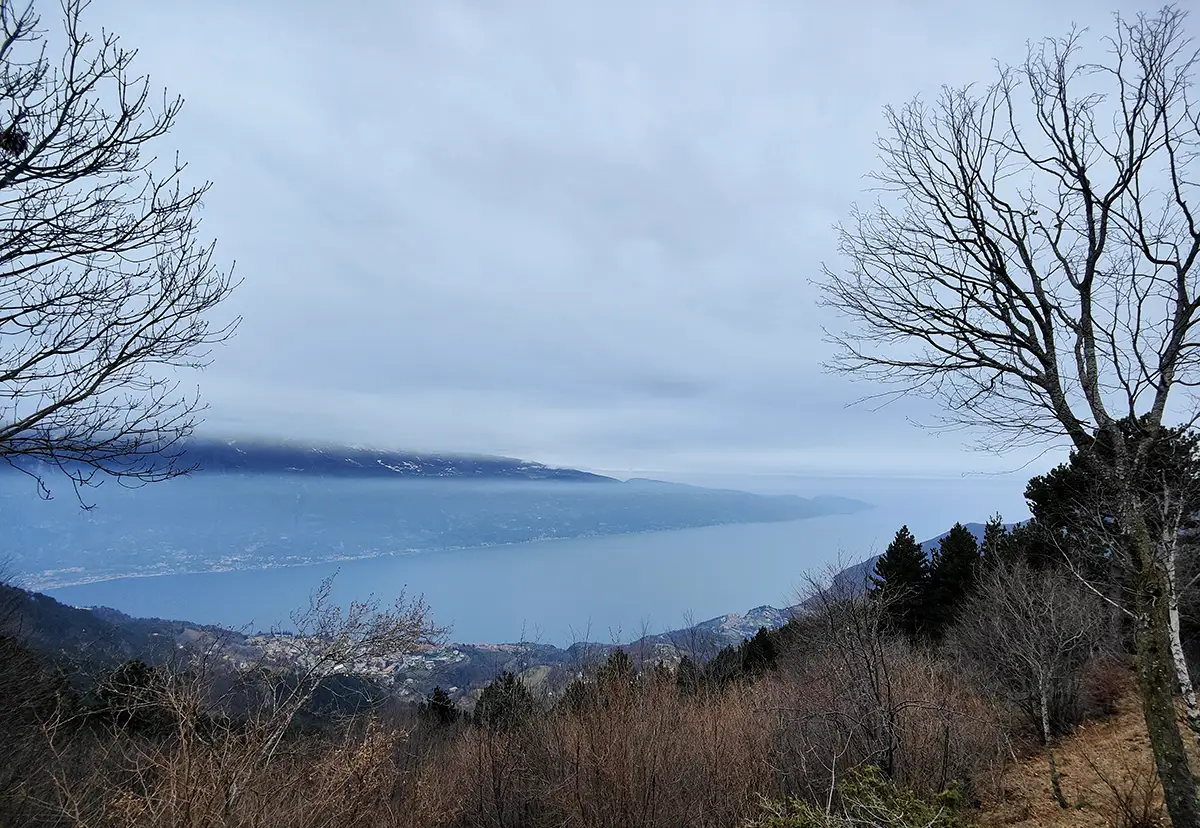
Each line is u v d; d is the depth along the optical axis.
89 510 4.05
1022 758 13.34
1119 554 6.84
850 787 5.80
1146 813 8.25
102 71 3.97
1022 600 14.24
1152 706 4.74
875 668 10.41
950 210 6.18
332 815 6.89
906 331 6.27
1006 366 5.68
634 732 11.44
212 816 5.70
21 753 8.54
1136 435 5.41
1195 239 4.97
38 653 12.34
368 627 7.57
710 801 10.89
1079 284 5.48
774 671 20.58
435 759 12.99
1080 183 5.52
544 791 11.98
